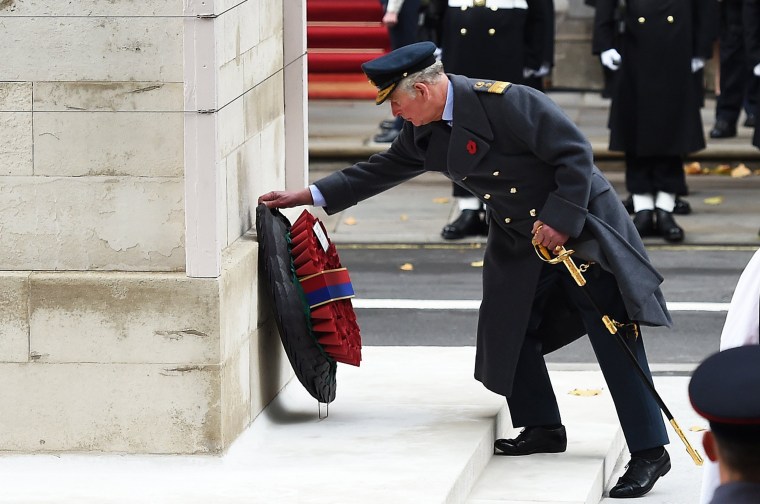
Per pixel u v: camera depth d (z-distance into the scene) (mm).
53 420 19891
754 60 40312
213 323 19531
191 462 19797
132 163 19828
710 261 37969
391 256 39062
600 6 40125
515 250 21516
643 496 21781
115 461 19844
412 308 33562
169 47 19594
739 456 9578
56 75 19750
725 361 9914
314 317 21922
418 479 19516
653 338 31094
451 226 41031
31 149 19906
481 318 22047
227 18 20359
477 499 20469
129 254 19969
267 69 22906
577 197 20438
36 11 19656
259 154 22578
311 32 60156
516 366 21922
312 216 22484
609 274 21234
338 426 22125
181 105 19656
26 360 19812
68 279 19625
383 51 60250
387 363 26406
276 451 20828
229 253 20828
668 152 39938
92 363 19750
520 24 40000
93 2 19594
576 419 24391
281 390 23156
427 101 20828
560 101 58562
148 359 19688
